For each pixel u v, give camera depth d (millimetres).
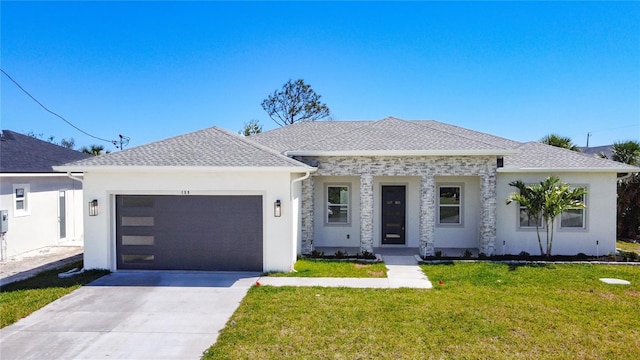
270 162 11477
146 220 11750
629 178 17922
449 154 13492
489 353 6297
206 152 12203
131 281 10609
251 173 11500
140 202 11766
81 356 6324
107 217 11641
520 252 14328
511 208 14398
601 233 14078
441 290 9695
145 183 11609
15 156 16531
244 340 6801
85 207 11664
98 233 11711
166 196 11695
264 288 9852
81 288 10008
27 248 15609
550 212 12992
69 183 18656
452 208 15930
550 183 12977
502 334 7016
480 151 13414
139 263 11797
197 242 11695
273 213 11539
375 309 8289
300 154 13828
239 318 7848
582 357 6168
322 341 6742
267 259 11586
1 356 6316
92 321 7805
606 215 14047
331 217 16344
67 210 18469
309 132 18938
